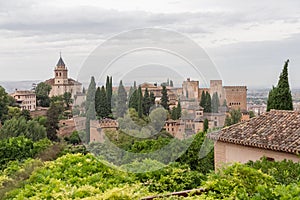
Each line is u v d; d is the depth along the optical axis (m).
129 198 4.38
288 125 13.70
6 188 5.82
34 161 6.80
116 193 4.36
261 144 12.87
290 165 7.36
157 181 5.95
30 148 7.87
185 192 5.01
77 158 6.82
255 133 13.87
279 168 7.17
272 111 15.35
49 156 7.47
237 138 13.88
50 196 5.22
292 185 4.67
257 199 4.38
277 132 13.43
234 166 5.34
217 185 5.07
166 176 6.01
